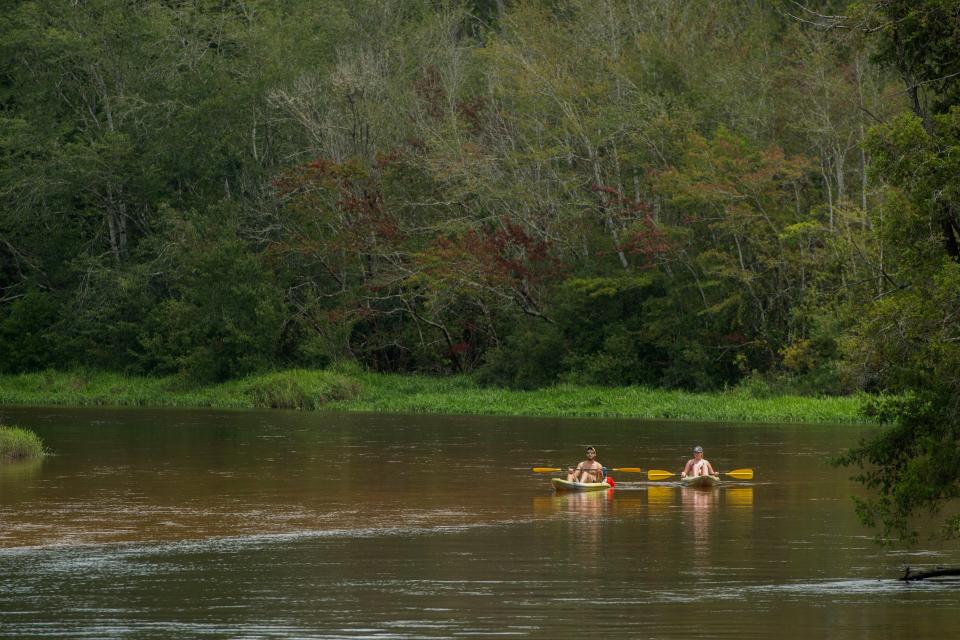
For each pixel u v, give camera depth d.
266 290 86.44
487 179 79.19
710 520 28.64
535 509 30.59
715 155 71.81
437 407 73.31
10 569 22.42
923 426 21.39
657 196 78.56
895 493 20.66
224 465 40.72
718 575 21.92
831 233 65.25
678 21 80.75
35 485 35.16
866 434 52.12
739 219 69.94
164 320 88.88
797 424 58.75
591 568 22.55
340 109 87.00
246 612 19.02
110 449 46.44
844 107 69.62
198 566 22.73
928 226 20.59
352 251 84.31
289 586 20.97
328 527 27.50
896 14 21.58
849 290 56.44
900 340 20.56
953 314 20.03
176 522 28.16
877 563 23.09
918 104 21.59
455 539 25.86
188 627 18.06
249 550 24.48
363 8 90.81
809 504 31.33
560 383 77.69
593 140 79.12
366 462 41.62
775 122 75.81
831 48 69.94
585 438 51.06
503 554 24.06
